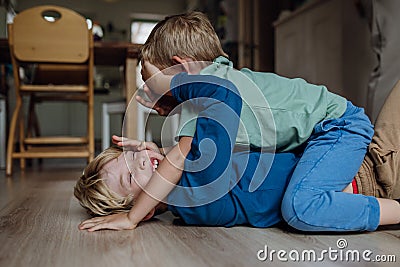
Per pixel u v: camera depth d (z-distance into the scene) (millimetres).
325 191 1013
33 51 2660
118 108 3340
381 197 1141
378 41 1993
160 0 7234
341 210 983
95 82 4688
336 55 2787
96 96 5918
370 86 2043
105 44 2701
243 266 746
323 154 1062
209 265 752
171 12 7285
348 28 2629
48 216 1232
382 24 1930
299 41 3318
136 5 7113
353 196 1012
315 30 3068
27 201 1541
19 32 2643
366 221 991
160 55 1168
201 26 1181
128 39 7082
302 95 1161
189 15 1210
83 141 2961
